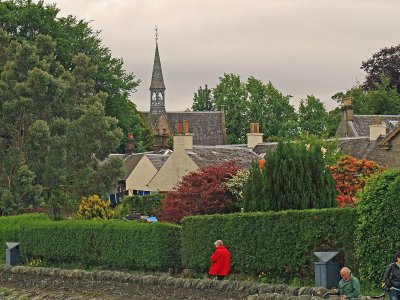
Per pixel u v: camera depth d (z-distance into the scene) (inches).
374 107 5310.0
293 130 5339.6
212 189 2236.7
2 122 3031.5
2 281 2210.9
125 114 4362.7
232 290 1606.8
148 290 1800.0
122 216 2787.9
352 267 1507.1
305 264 1605.6
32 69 3073.3
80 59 3415.4
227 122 6077.8
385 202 1433.3
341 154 2915.8
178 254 1927.9
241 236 1737.2
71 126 3107.8
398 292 1223.5
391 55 5728.3
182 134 3336.6
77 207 2999.5
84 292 1959.9
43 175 3016.7
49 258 2214.6
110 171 3169.3
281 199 1800.0
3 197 2923.2
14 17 3703.3
